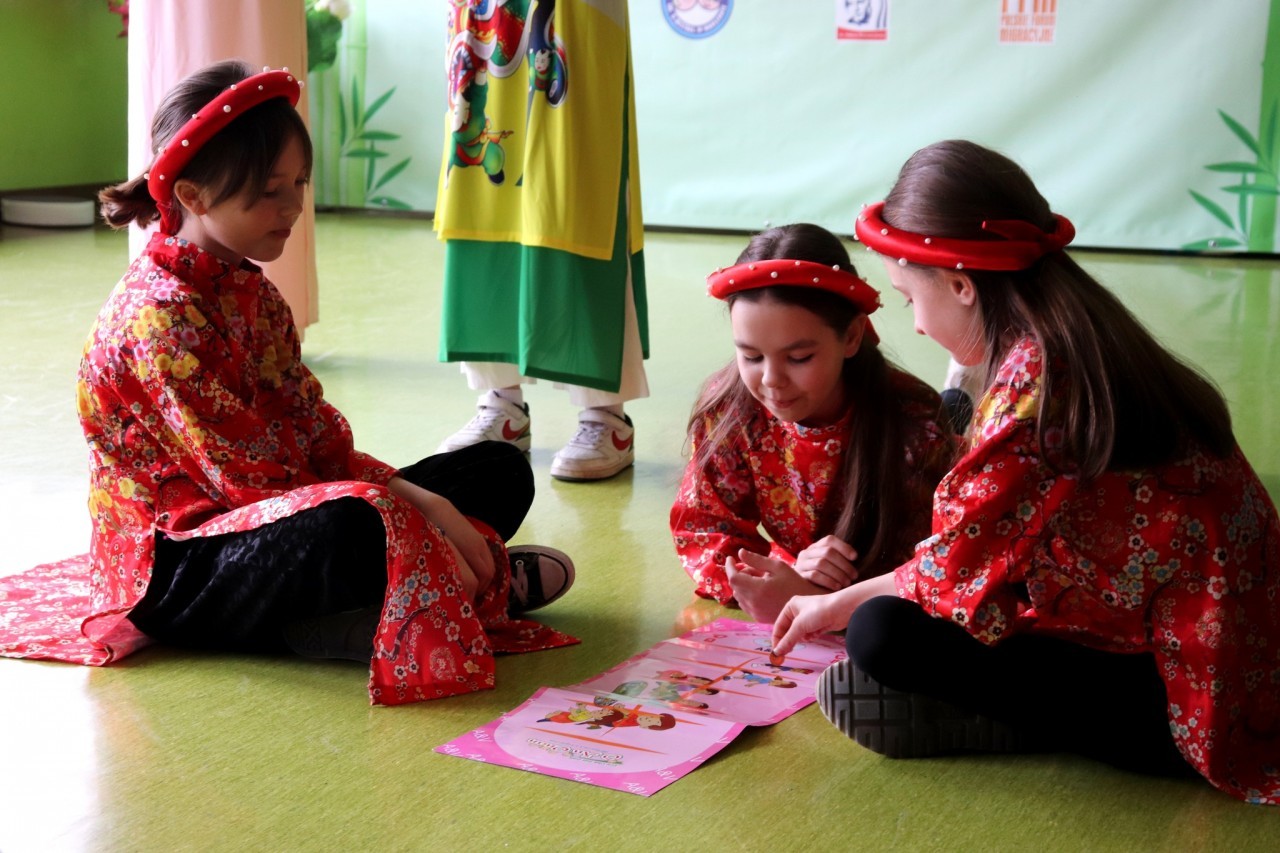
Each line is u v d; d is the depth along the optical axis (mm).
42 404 2658
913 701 1291
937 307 1266
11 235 4984
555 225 2191
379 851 1129
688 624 1668
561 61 2152
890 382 1609
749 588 1524
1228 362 3246
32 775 1254
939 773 1280
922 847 1147
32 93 5492
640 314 2373
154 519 1513
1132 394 1181
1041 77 5141
